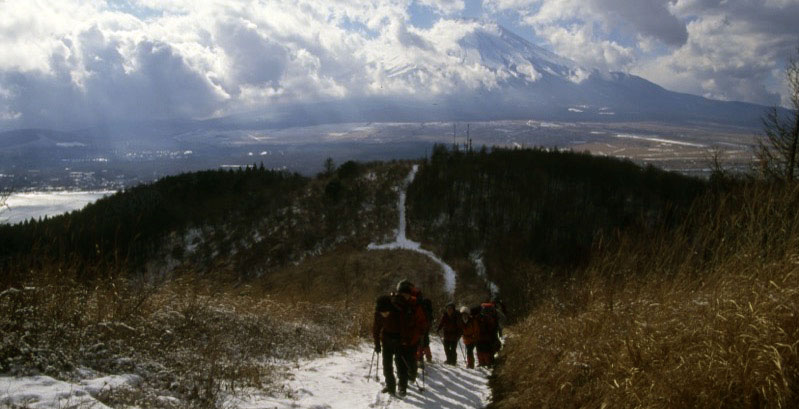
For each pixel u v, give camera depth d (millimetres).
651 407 4543
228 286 12273
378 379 8352
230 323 9648
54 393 4383
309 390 6895
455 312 11461
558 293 9383
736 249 6371
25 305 6086
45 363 5121
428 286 58656
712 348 4605
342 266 63938
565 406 5957
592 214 75125
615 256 7918
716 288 5727
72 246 7453
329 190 90250
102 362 5730
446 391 8164
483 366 10977
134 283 8516
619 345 5922
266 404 5672
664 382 4629
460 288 58719
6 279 6176
